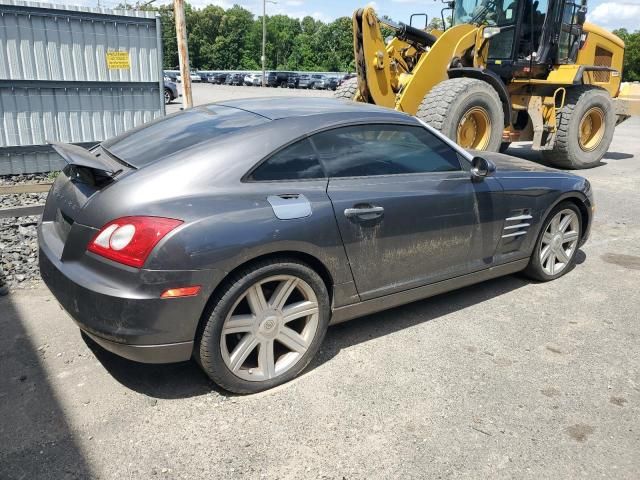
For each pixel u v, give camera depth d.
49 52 7.71
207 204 2.65
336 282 3.13
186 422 2.68
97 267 2.60
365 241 3.18
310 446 2.54
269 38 105.44
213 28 106.44
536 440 2.64
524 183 4.15
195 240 2.54
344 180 3.17
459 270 3.83
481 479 2.38
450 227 3.65
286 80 54.91
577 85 9.87
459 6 9.92
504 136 9.29
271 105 3.48
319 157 3.11
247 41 104.62
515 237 4.17
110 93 8.38
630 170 10.41
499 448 2.58
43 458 2.41
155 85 8.77
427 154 3.65
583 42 10.56
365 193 3.19
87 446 2.49
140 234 2.51
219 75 63.41
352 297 3.26
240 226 2.66
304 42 97.31
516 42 9.33
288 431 2.64
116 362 3.18
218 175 2.77
